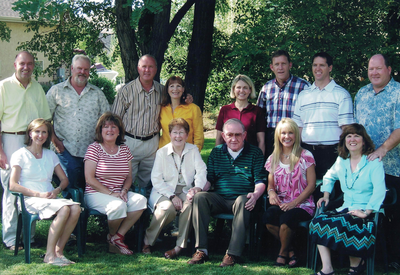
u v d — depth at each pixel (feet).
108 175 14.02
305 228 13.12
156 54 21.72
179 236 13.42
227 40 28.68
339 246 11.35
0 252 13.43
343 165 12.76
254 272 12.07
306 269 12.44
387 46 21.44
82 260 12.92
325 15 20.31
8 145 13.93
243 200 13.04
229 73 28.04
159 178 14.28
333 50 20.97
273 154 13.83
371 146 12.44
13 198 13.84
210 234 16.03
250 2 27.20
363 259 11.73
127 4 14.40
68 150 14.83
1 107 13.76
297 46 20.11
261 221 13.60
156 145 15.80
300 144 14.58
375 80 13.06
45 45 29.66
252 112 15.39
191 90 23.63
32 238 14.10
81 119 14.83
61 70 33.55
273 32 21.50
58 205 12.53
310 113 14.48
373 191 12.00
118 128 14.29
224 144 14.58
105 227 15.88
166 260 13.12
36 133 13.34
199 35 23.38
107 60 31.04
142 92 15.29
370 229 11.47
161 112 15.61
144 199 13.83
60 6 13.52
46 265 12.24
